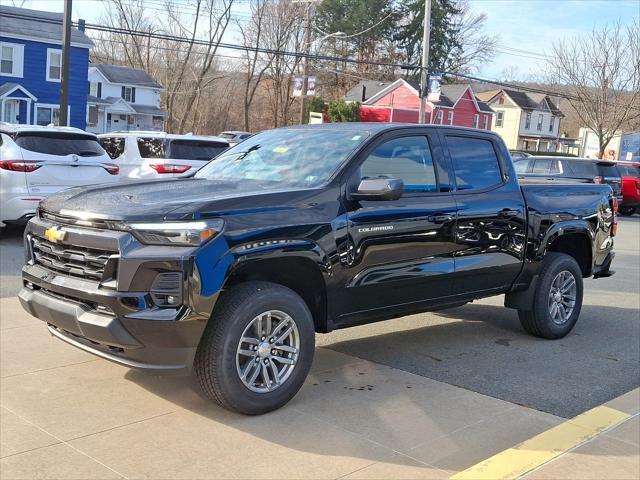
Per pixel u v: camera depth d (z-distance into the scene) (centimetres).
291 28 5491
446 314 776
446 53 6669
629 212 2544
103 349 431
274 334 448
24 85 3725
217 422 434
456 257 569
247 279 452
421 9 6456
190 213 410
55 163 1080
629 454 407
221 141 1438
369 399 488
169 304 402
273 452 396
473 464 392
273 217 442
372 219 497
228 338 421
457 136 592
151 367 413
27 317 665
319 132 559
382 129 534
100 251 416
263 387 444
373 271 504
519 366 587
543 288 654
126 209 417
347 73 6181
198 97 5628
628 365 604
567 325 684
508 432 440
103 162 1138
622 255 1388
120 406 454
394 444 414
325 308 487
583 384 546
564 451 406
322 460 389
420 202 539
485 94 7212
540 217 641
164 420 434
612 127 4025
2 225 1107
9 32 3616
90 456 383
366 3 6462
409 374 550
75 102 3922
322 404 473
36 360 539
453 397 501
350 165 500
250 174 532
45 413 439
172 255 399
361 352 610
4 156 1056
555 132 7356
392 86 5338
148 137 1402
